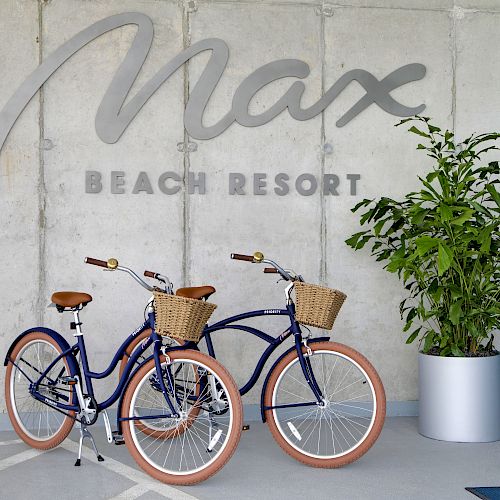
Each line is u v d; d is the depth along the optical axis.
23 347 4.35
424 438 4.53
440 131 5.07
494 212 5.24
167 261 5.00
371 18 5.21
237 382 5.06
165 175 4.99
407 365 5.22
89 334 4.93
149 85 4.96
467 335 4.63
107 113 4.92
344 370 5.14
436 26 5.27
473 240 4.49
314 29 5.15
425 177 5.25
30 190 4.86
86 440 4.45
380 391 3.82
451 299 4.57
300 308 3.79
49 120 4.88
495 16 5.33
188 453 4.11
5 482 3.62
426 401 4.55
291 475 3.74
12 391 4.39
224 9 5.06
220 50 5.04
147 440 4.38
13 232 4.84
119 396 3.93
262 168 5.10
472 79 5.31
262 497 3.39
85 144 4.91
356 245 4.84
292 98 5.11
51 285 4.88
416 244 4.22
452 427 4.43
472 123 5.30
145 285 3.78
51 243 4.88
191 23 5.03
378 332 5.20
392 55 5.23
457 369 4.42
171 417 3.76
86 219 4.92
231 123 5.06
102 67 4.93
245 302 5.08
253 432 4.70
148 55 4.98
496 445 4.36
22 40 4.84
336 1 5.17
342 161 5.18
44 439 4.23
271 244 5.11
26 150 4.85
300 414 4.81
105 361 4.94
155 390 4.08
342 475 3.74
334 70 5.17
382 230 5.20
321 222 5.16
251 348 5.08
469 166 4.62
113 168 4.94
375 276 5.20
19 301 4.85
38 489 3.51
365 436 3.82
